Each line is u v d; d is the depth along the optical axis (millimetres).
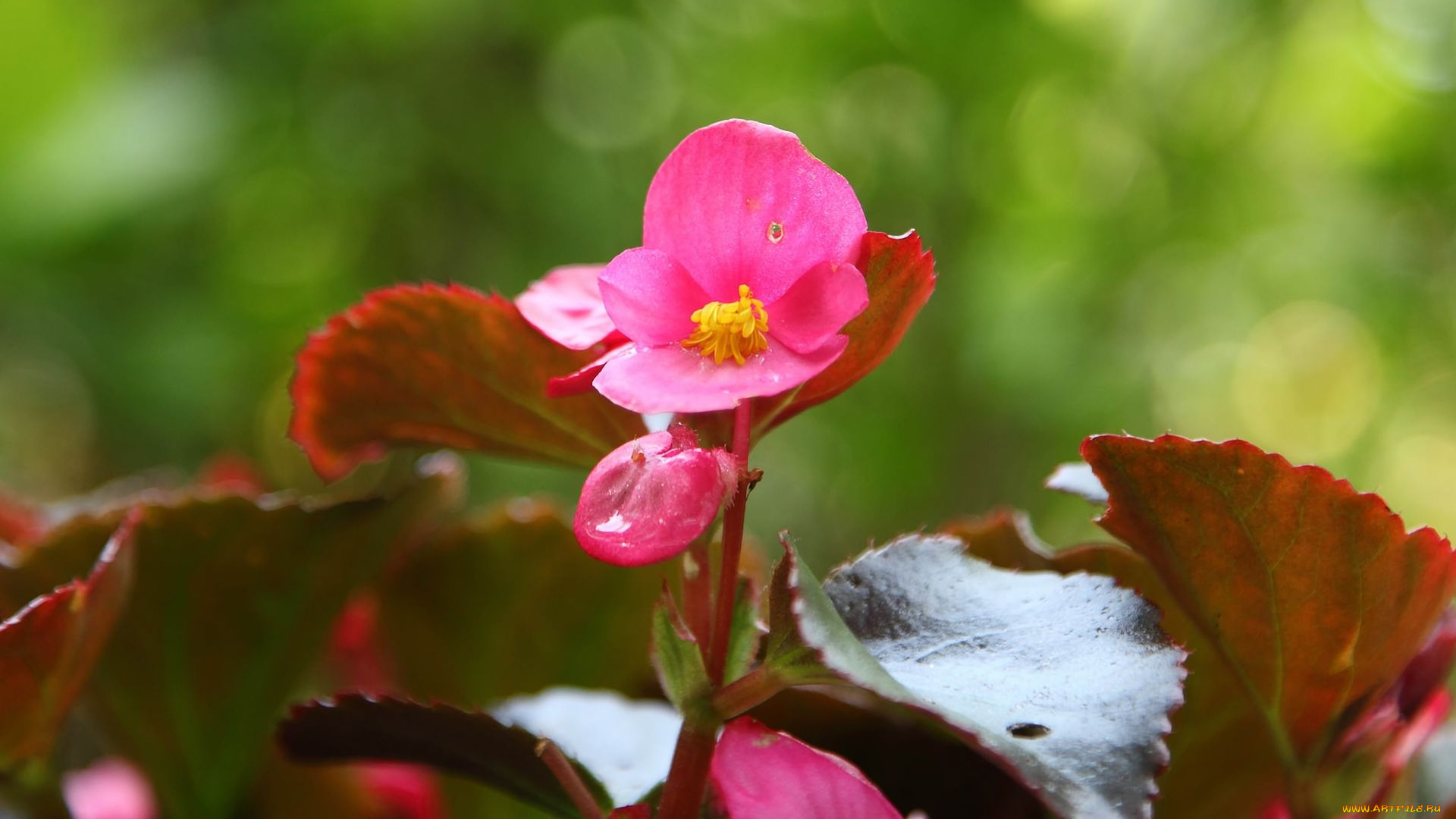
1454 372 1646
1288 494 355
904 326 354
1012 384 1484
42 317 1273
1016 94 1504
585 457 391
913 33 1490
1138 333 1671
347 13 1376
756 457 1753
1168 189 1599
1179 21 1597
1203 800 391
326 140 1434
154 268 1353
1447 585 359
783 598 343
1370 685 366
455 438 395
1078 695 343
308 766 417
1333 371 1890
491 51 1486
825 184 346
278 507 397
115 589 374
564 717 393
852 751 393
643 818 352
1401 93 1562
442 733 370
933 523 1490
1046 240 1612
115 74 1337
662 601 349
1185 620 382
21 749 378
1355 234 1574
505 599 424
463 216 1479
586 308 366
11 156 1246
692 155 348
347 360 386
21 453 1437
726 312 343
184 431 1309
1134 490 359
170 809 412
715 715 347
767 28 1640
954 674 347
